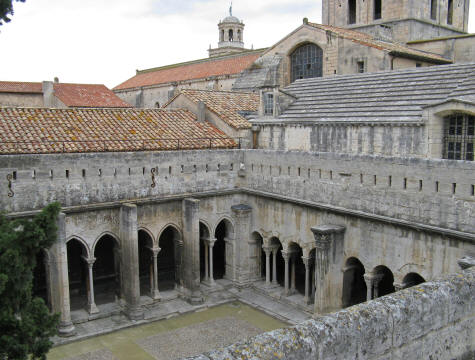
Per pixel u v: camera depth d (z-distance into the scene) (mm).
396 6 49719
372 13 52250
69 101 58250
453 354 11930
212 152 34406
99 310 30703
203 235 36094
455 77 30844
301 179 30484
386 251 25203
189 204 32031
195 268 32375
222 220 37375
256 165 34375
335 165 27891
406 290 11492
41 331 15789
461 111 26188
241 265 35469
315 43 47062
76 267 35375
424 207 23156
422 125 27734
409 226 23531
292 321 29594
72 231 28906
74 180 28688
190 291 32656
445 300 11516
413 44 48156
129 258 29625
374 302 10734
